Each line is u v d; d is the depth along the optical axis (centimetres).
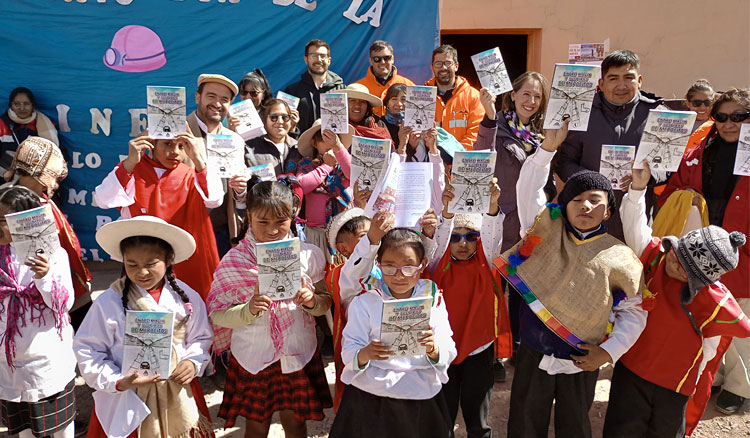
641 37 832
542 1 828
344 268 311
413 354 266
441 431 293
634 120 408
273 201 296
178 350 292
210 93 434
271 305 308
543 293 303
